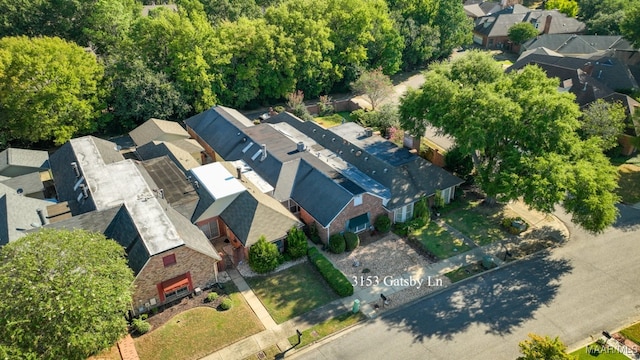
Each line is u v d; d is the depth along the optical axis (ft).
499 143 144.97
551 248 136.36
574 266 128.26
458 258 132.98
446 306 115.65
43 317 82.89
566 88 219.41
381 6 263.90
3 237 117.29
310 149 170.09
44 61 177.06
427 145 197.16
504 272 126.93
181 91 214.69
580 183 125.18
